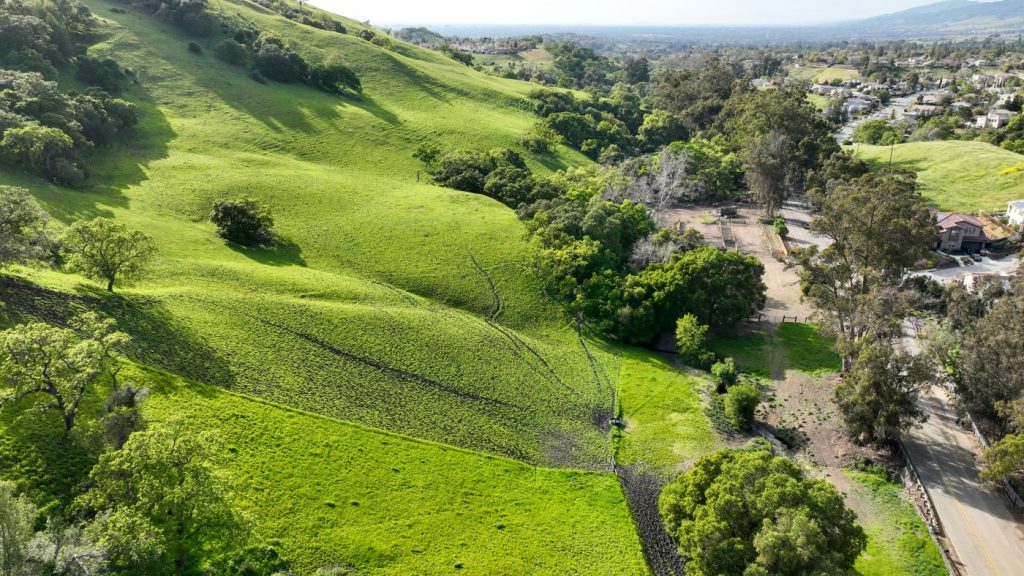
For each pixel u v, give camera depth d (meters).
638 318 83.56
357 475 49.88
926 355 61.91
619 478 58.72
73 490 38.66
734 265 86.81
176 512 35.25
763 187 125.44
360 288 80.19
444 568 43.44
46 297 55.34
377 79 169.38
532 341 80.06
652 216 116.62
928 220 77.81
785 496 38.59
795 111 145.88
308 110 138.25
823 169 129.00
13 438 40.38
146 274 65.50
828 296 73.19
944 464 58.59
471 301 85.12
